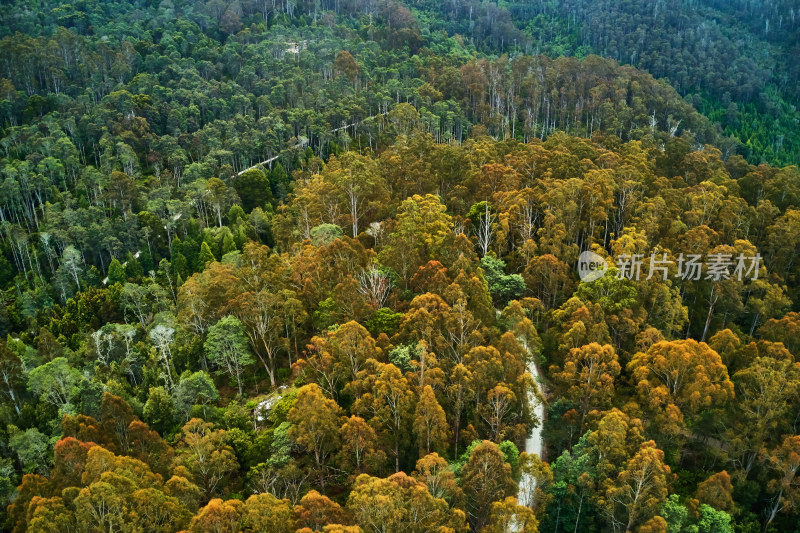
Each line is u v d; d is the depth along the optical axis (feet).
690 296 308.60
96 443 206.69
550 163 382.22
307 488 205.87
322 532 156.25
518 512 170.60
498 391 213.05
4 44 593.01
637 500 183.11
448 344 240.12
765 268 303.48
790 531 208.03
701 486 202.18
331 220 370.94
